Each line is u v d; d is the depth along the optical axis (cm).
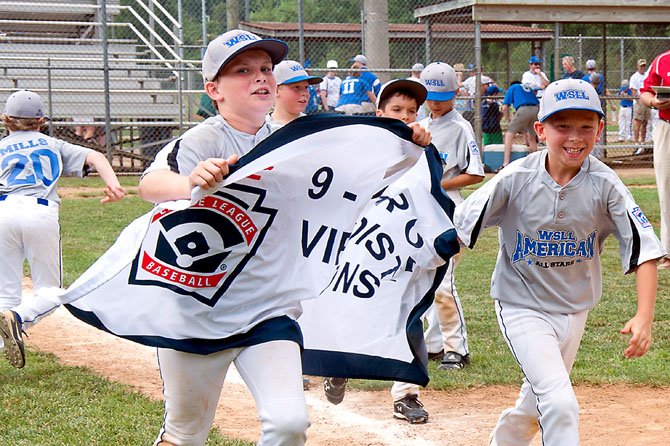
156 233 391
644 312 453
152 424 596
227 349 387
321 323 457
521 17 2253
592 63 2642
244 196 390
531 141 2281
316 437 596
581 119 458
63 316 963
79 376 716
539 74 2311
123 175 2317
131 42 2706
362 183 416
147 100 2414
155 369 760
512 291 494
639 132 2620
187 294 389
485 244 1441
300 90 729
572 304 491
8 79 2380
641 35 3775
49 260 747
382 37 2286
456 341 768
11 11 2645
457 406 671
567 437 446
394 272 462
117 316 392
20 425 590
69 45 2603
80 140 2336
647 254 456
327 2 3167
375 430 612
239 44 391
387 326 459
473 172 763
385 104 681
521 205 481
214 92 405
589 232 480
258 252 395
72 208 1792
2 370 729
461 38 2584
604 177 472
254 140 407
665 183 1185
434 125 777
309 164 401
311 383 727
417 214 471
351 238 461
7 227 729
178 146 391
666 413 656
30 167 743
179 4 2661
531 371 466
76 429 582
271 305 396
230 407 660
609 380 734
